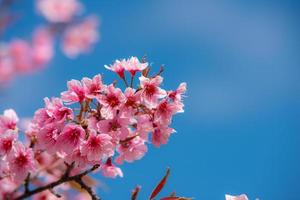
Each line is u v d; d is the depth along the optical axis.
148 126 0.97
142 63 0.99
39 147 0.98
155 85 0.97
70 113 0.97
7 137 0.99
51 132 0.97
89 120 0.97
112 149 0.96
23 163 0.99
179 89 0.98
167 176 0.98
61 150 0.97
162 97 0.97
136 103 0.97
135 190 0.97
